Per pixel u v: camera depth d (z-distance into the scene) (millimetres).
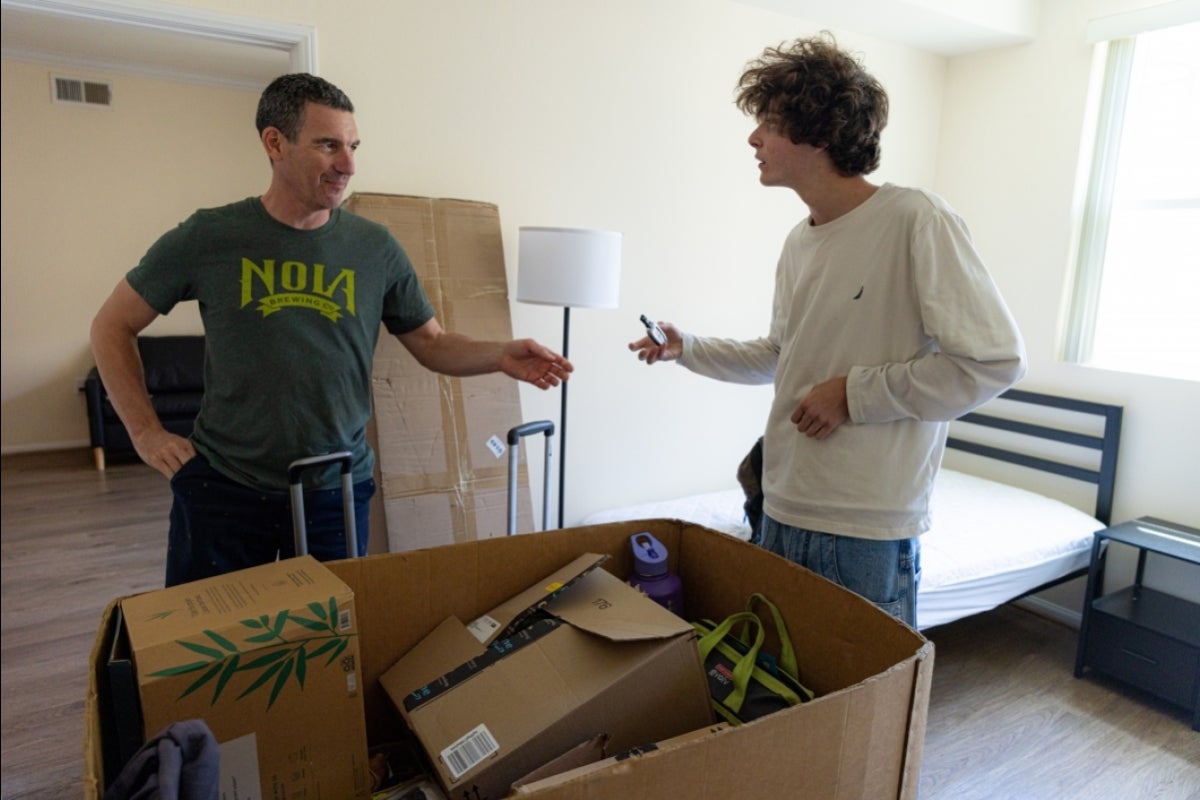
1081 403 3260
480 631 1182
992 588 2672
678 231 3156
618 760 889
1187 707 2566
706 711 1081
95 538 3795
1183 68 2992
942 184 3865
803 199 1434
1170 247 3078
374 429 2432
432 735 1022
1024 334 3525
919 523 1389
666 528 1420
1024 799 2158
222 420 1558
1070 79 3299
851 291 1357
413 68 2490
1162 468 3049
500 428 2654
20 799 1947
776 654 1229
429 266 2500
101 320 1507
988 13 3230
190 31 2191
